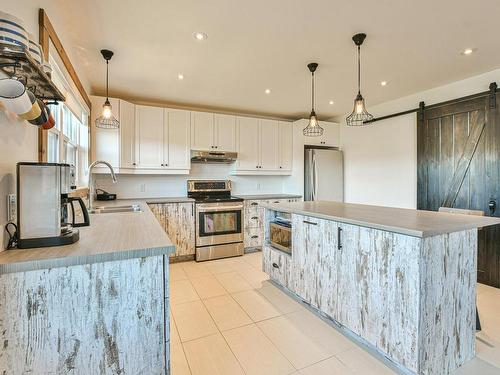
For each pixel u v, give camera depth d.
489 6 1.93
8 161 1.22
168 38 2.37
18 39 1.00
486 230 3.11
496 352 1.90
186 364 1.77
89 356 1.14
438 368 1.63
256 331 2.14
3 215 1.17
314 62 2.84
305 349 1.92
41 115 1.34
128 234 1.49
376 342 1.79
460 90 3.37
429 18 2.08
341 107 4.54
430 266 1.58
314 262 2.33
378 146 4.41
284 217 3.12
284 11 1.99
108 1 1.88
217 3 1.91
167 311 1.26
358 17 2.07
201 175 4.65
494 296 2.79
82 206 1.55
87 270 1.13
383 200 4.32
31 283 1.05
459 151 3.36
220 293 2.83
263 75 3.18
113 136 3.55
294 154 4.98
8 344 1.04
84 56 2.69
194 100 4.15
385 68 3.00
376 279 1.78
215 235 4.04
